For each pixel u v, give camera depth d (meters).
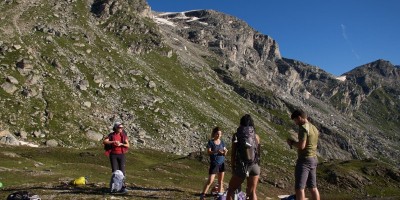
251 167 14.90
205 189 21.59
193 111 185.88
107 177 48.75
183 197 22.39
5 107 119.69
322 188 91.88
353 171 100.25
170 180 60.38
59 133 119.12
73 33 199.12
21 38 167.38
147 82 188.38
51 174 41.88
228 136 176.62
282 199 19.09
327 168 101.25
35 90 133.50
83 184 27.08
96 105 147.12
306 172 15.23
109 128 136.38
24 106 124.00
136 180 46.59
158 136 144.88
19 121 116.31
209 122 182.12
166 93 190.75
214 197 22.94
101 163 77.62
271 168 86.31
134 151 102.25
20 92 129.88
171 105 179.38
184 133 157.25
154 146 135.75
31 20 192.38
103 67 180.12
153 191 24.16
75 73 160.25
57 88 143.00
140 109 159.62
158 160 98.62
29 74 139.50
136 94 171.50
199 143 153.75
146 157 98.12
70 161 76.56
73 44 186.62
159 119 158.62
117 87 169.62
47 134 116.31
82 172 50.97
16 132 110.12
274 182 80.12
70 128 124.25
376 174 104.50
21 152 78.88
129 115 151.25
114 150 22.64
